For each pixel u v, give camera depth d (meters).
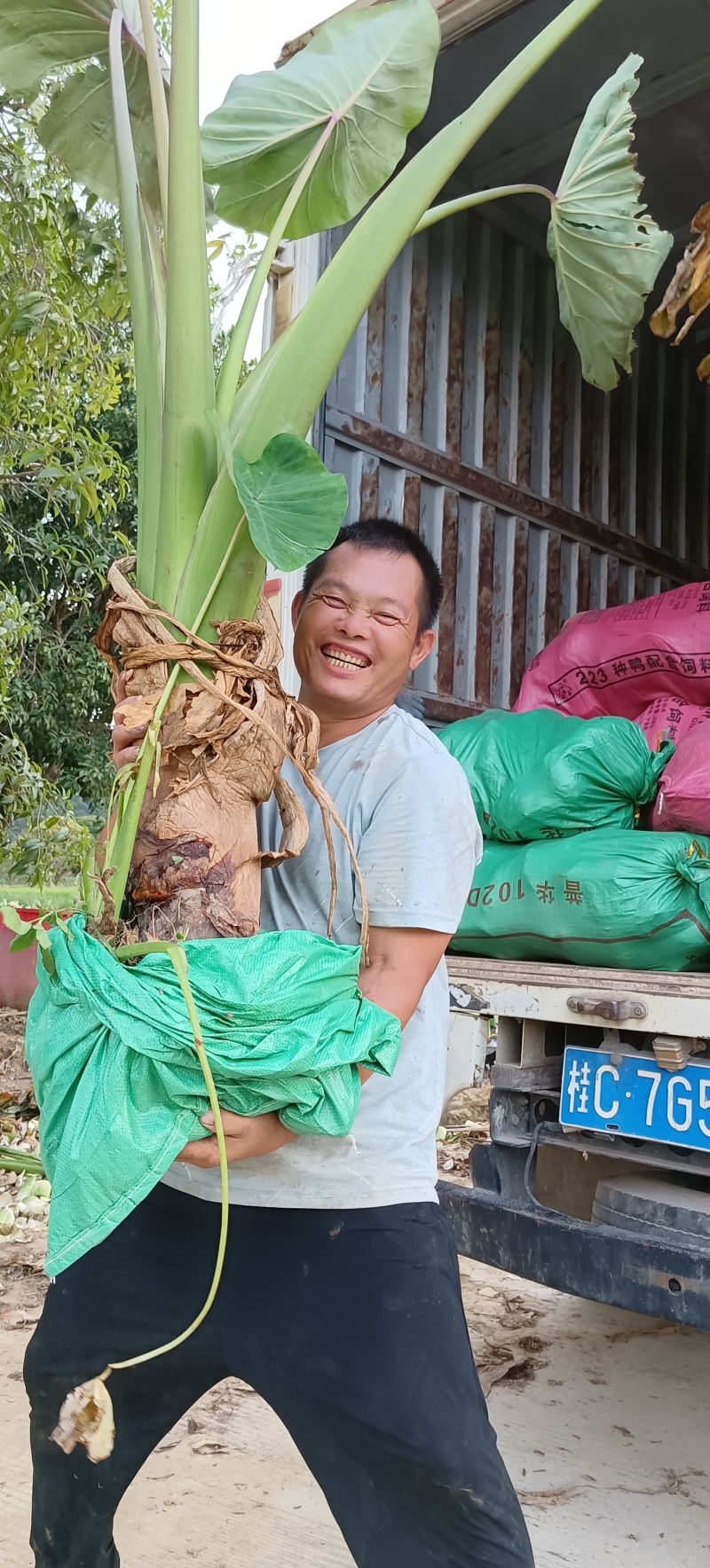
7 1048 5.39
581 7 1.28
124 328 3.64
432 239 3.50
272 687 1.08
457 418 3.54
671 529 4.43
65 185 3.03
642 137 3.72
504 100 1.24
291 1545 1.83
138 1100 0.93
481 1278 3.16
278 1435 2.23
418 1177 1.23
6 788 4.02
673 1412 2.35
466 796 1.26
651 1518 1.93
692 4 3.01
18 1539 1.84
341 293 1.14
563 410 3.97
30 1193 2.96
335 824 1.22
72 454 3.79
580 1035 2.30
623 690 3.10
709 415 4.63
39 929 0.98
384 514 3.30
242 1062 0.92
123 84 1.30
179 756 1.04
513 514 3.71
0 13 1.44
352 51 1.48
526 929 2.37
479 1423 1.12
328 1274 1.17
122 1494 1.28
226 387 1.17
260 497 0.99
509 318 3.79
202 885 1.03
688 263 1.98
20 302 2.91
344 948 1.02
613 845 2.22
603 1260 1.93
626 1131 2.05
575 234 1.69
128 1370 1.24
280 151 1.47
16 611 4.10
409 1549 1.13
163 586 1.07
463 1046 2.33
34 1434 1.27
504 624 3.69
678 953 2.16
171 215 1.10
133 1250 1.25
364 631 1.29
